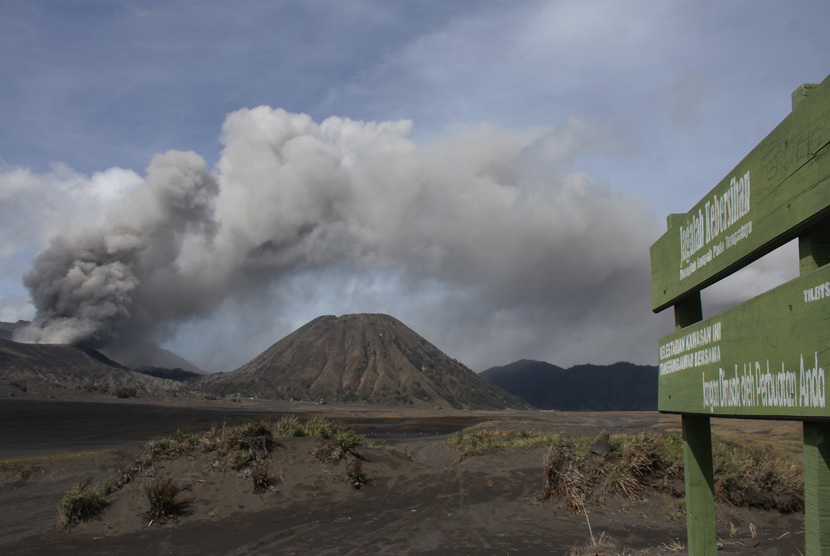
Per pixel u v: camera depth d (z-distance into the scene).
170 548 9.37
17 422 55.09
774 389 2.60
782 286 2.54
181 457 13.20
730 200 3.10
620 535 8.53
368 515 10.73
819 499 2.37
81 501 11.04
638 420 71.12
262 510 11.41
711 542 3.79
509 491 11.58
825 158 2.22
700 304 4.02
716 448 11.67
